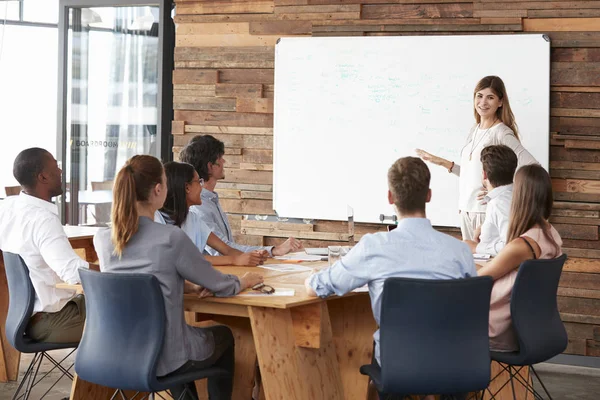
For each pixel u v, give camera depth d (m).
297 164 5.75
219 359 3.18
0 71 9.38
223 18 5.95
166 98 6.44
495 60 5.30
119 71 6.56
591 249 5.20
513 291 3.03
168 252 2.83
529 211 3.20
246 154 5.94
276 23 5.80
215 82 5.98
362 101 5.58
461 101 5.38
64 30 6.60
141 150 6.55
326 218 5.70
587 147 5.17
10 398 4.30
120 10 6.54
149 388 2.76
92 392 3.62
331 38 5.62
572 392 4.59
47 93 9.59
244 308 3.03
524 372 3.82
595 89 5.18
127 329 2.79
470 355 2.67
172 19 6.45
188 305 3.14
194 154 4.11
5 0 8.62
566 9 5.21
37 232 3.48
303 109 5.71
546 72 5.21
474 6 5.37
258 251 3.84
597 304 5.20
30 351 3.49
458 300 2.62
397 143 5.52
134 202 2.84
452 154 5.41
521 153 4.73
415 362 2.64
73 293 3.62
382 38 5.52
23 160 3.56
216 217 4.14
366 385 3.76
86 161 6.66
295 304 2.86
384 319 2.65
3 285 4.56
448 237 2.79
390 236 2.77
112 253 2.89
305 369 3.23
